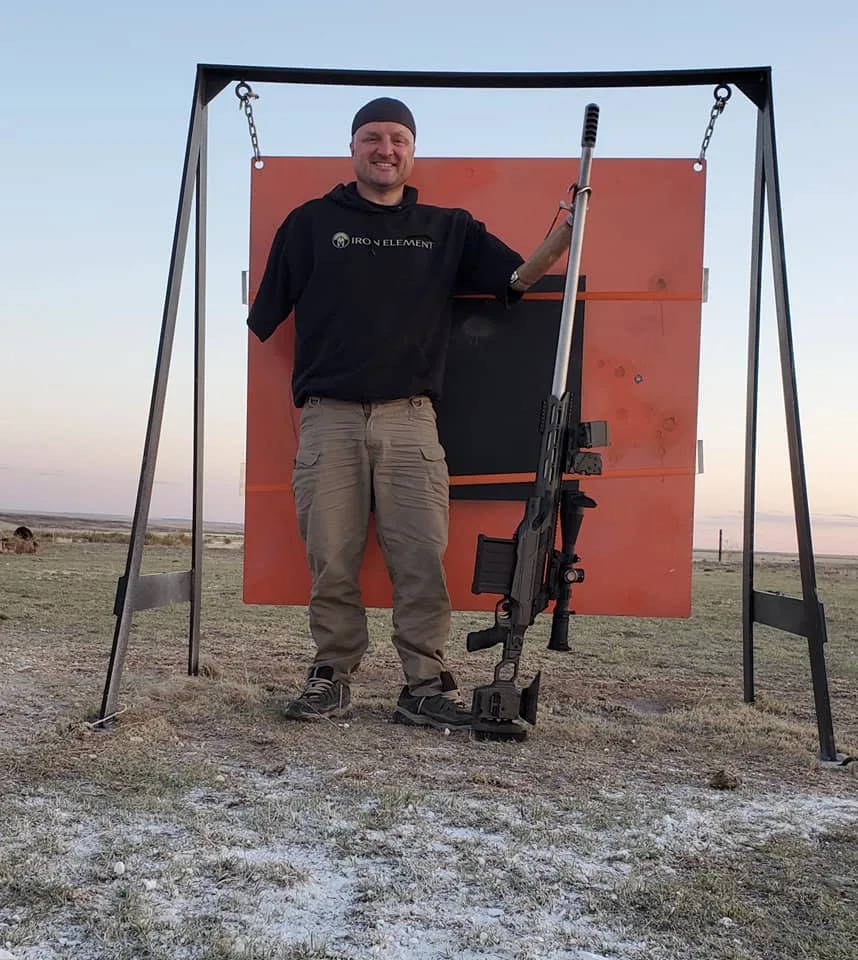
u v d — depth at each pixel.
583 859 1.94
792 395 3.27
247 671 4.14
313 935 1.56
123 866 1.81
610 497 4.00
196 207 4.03
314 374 3.40
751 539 3.84
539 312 3.96
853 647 5.62
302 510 3.43
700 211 4.00
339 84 3.73
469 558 3.99
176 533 17.95
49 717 3.05
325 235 3.43
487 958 1.51
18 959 1.46
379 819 2.12
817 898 1.76
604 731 3.12
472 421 3.93
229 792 2.30
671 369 4.00
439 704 3.19
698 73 3.60
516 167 4.05
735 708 3.63
